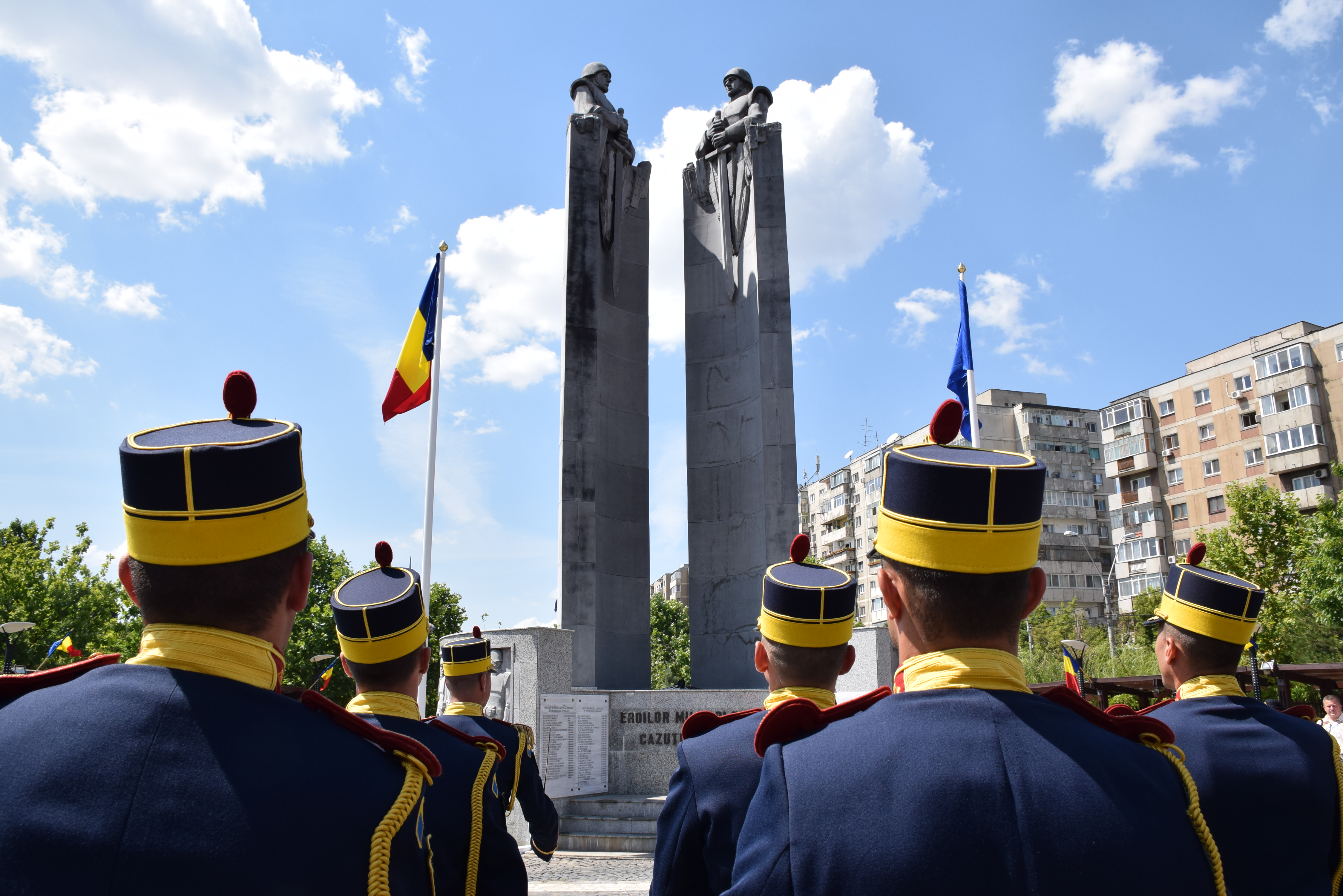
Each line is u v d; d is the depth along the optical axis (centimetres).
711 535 1634
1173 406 5759
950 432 210
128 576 183
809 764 179
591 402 1546
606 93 1778
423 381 1499
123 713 159
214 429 192
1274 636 3078
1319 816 291
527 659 1218
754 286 1633
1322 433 4909
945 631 189
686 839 276
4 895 138
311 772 163
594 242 1625
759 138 1666
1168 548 5703
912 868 158
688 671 5031
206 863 145
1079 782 167
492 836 345
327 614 4047
